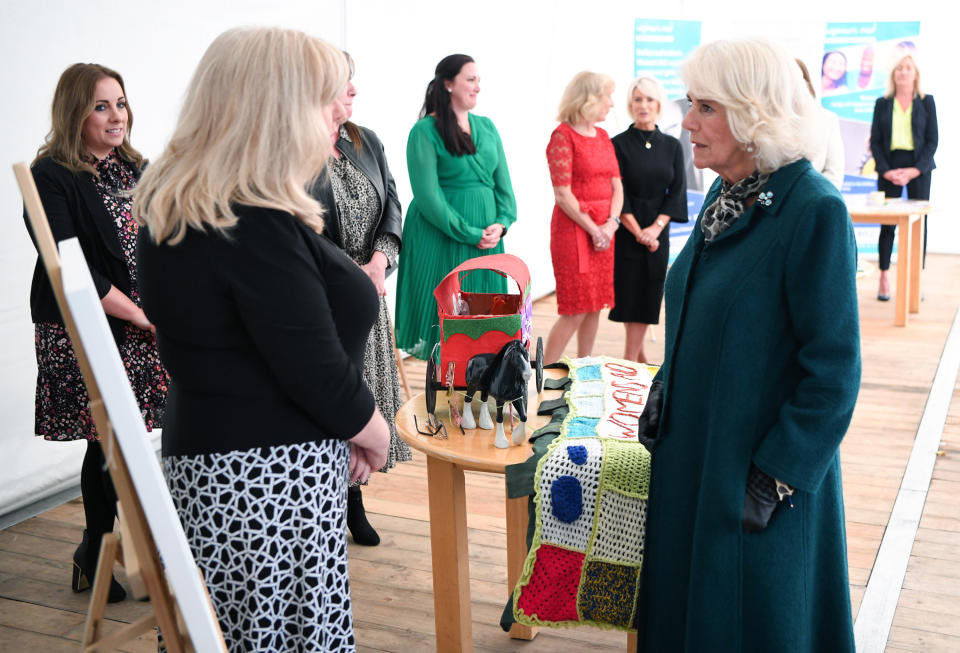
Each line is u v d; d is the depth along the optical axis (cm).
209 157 132
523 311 203
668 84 775
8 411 321
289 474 139
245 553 138
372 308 148
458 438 195
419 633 253
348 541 313
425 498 352
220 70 133
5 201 311
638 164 446
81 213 244
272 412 138
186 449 138
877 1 902
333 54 138
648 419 170
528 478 178
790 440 141
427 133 355
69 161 244
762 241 146
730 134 148
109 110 246
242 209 131
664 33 765
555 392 224
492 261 214
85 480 261
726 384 147
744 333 146
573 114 428
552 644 247
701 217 160
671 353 161
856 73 880
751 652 151
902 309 617
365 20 488
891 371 517
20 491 326
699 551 151
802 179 144
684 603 159
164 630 119
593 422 194
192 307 132
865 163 891
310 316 133
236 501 136
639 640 169
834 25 879
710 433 149
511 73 667
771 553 148
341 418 139
